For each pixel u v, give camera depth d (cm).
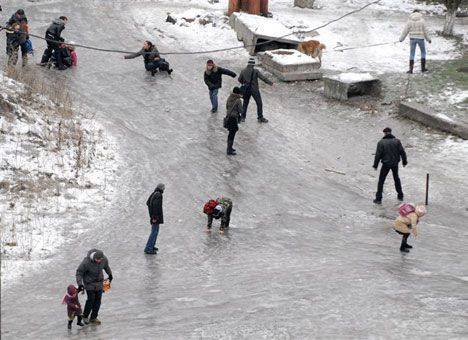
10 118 7562
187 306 4700
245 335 4088
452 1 11238
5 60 9588
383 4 13150
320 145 8156
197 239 5997
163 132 8256
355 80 9262
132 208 6512
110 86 9469
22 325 4406
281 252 5778
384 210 6688
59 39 9706
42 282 5056
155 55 9856
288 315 4425
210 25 11712
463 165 7525
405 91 9312
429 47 10962
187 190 6938
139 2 12912
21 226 5844
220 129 8431
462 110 8644
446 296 4744
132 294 4947
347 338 3962
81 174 6988
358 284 5009
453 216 6556
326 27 11769
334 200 6881
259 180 7238
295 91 9762
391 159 6669
